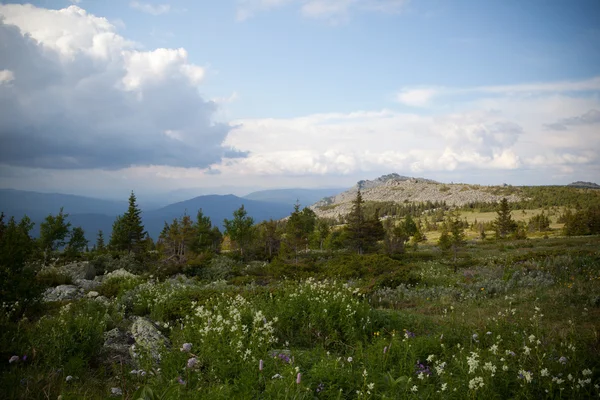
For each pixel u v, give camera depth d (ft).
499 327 25.64
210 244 184.34
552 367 17.24
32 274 36.65
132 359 22.29
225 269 91.50
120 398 14.10
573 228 247.50
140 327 27.22
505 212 291.58
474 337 23.90
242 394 14.67
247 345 20.18
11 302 33.01
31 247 37.60
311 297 32.30
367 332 27.63
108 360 22.63
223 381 17.19
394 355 20.51
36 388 16.78
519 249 128.98
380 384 16.44
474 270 73.46
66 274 68.69
